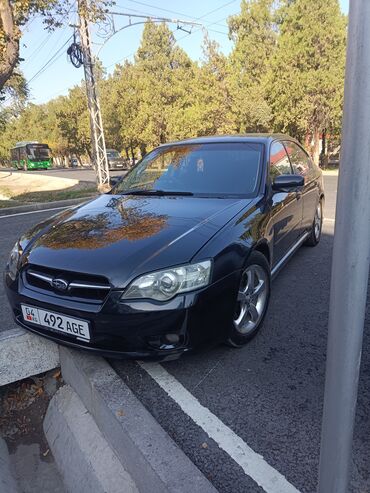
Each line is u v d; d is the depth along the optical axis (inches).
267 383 99.3
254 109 853.8
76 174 1159.6
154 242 98.7
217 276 95.3
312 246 213.0
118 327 90.2
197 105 887.1
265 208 126.6
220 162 146.5
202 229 104.3
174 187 141.7
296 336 121.2
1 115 1037.8
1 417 106.7
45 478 93.0
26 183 835.4
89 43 536.1
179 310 89.6
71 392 106.4
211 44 860.6
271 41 1096.8
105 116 1332.4
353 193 41.9
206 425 86.4
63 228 115.4
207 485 67.5
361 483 70.2
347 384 47.1
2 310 146.2
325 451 50.7
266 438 82.1
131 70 1328.7
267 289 122.5
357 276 43.9
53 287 97.8
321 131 871.7
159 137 1067.9
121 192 150.1
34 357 108.1
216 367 106.3
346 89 40.6
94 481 83.8
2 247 246.7
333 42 783.7
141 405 86.2
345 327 45.4
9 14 373.1
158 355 91.4
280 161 159.9
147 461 72.4
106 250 98.1
